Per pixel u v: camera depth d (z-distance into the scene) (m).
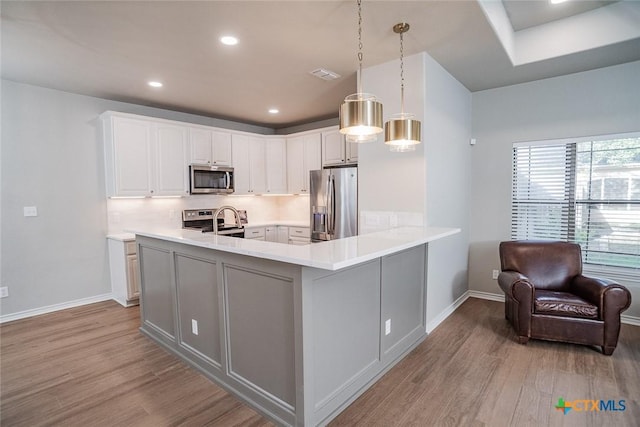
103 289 4.24
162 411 2.06
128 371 2.53
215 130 4.92
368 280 2.29
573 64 3.30
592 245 3.57
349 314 2.12
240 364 2.20
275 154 5.63
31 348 2.90
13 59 3.00
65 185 3.92
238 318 2.18
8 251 3.56
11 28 2.44
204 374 2.46
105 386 2.33
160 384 2.35
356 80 3.58
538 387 2.25
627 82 3.30
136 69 3.24
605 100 3.41
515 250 3.40
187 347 2.64
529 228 3.94
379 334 2.43
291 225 5.41
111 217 4.26
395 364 2.59
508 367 2.52
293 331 1.85
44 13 2.23
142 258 3.16
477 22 2.41
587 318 2.71
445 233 2.58
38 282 3.75
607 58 3.16
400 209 3.14
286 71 3.33
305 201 5.87
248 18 2.32
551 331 2.80
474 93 4.21
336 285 2.01
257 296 2.04
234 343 2.23
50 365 2.61
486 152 4.16
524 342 2.90
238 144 5.22
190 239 2.39
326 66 3.21
